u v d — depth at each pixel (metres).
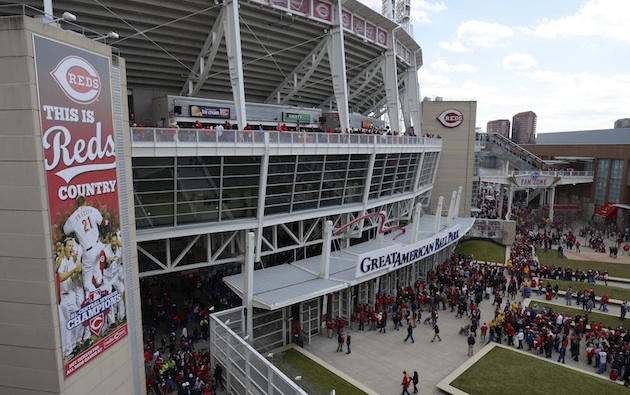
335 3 29.36
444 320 25.33
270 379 14.38
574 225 53.03
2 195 11.18
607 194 57.47
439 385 18.16
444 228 36.81
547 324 22.98
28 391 12.02
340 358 20.56
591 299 27.83
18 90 10.66
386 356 20.88
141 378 16.25
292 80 35.06
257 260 23.55
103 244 13.61
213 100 26.20
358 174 28.23
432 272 31.20
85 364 12.90
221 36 25.19
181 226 20.55
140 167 18.09
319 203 26.45
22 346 11.82
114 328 14.35
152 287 27.53
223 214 21.88
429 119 51.06
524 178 53.44
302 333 21.55
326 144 24.38
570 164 66.81
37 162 10.91
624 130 65.62
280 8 26.14
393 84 37.31
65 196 11.86
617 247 44.31
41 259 11.30
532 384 18.48
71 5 21.33
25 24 10.41
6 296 11.66
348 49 35.00
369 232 34.59
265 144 21.17
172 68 29.30
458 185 51.34
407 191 37.66
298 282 22.48
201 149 19.14
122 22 23.50
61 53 11.55
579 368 20.41
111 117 13.84
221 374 17.95
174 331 21.97
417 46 43.84
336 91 30.36
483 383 18.41
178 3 23.61
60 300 11.79
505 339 23.19
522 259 35.97
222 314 19.08
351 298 24.48
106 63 13.48
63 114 11.70
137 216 19.23
